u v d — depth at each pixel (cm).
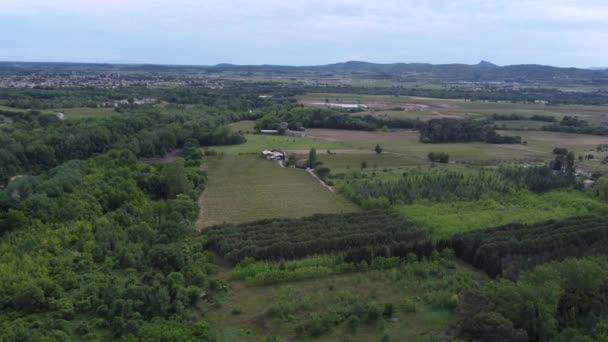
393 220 8875
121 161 12069
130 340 5112
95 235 7744
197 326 5503
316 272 7000
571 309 5766
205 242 7856
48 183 9469
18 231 7831
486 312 5531
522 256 7194
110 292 6038
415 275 7119
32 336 5131
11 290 6050
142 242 7638
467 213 9581
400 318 5994
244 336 5584
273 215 9538
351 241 7756
